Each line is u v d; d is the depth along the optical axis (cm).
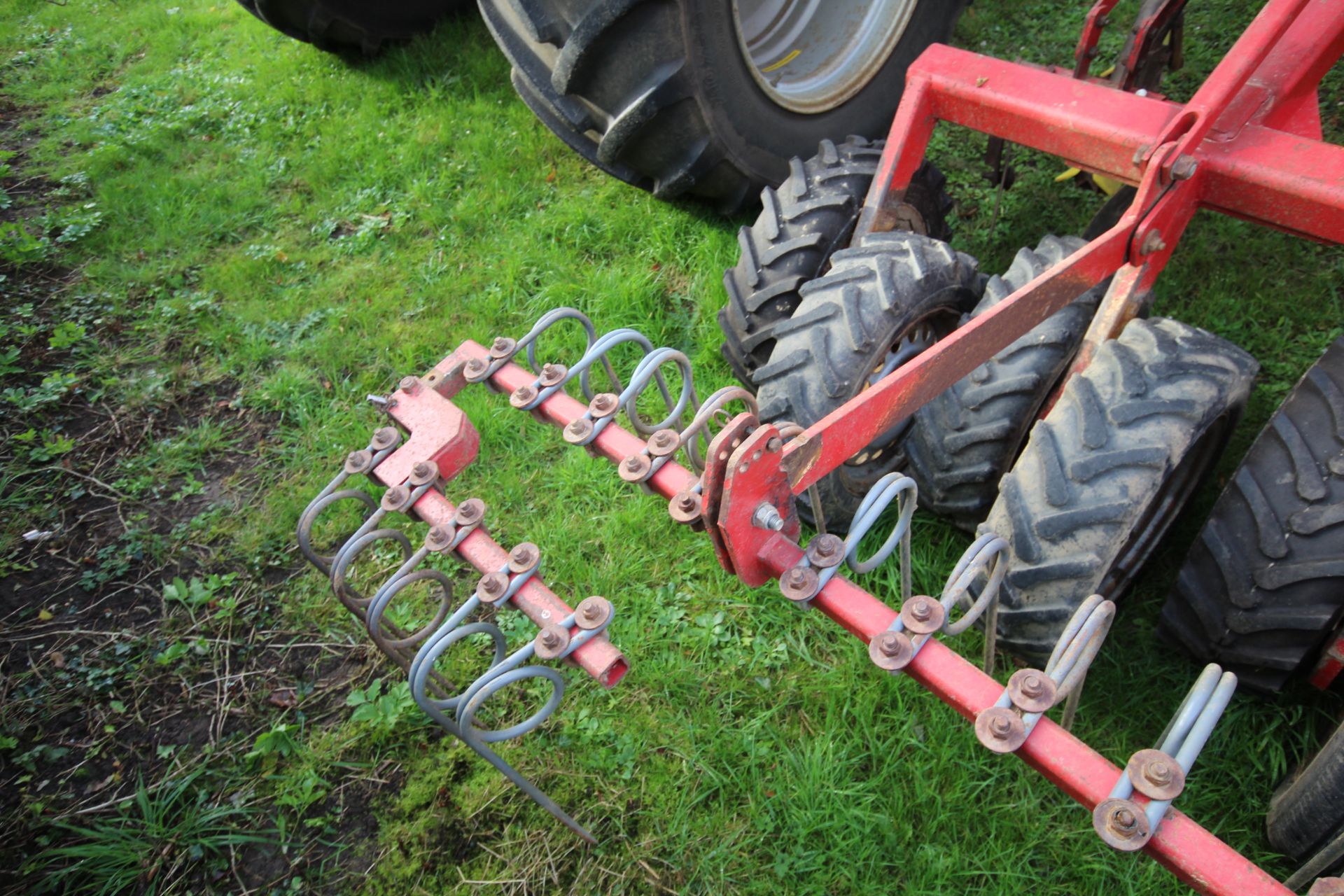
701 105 385
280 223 546
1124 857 257
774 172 431
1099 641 183
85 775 313
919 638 183
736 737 297
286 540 381
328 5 600
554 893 271
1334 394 238
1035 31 576
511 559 235
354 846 289
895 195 335
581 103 406
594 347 270
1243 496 247
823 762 286
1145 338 254
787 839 274
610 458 250
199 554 382
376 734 310
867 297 297
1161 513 289
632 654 323
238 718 326
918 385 221
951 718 291
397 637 304
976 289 326
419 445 267
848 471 336
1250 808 262
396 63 652
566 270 473
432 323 464
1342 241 244
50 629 358
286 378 444
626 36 358
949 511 309
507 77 617
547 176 535
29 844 294
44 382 455
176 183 582
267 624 355
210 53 724
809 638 321
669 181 427
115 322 494
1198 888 151
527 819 288
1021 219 462
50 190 598
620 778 292
